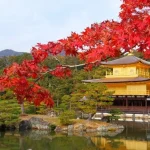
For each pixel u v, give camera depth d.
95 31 7.83
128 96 78.06
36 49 8.20
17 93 8.98
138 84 77.25
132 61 79.06
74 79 74.19
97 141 37.34
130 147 33.28
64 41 8.02
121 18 7.36
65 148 32.59
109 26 7.75
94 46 7.76
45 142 36.47
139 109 73.31
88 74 86.12
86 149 32.03
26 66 8.42
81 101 54.03
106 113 66.69
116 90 79.62
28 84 8.76
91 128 48.16
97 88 53.31
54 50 8.05
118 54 7.29
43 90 9.55
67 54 8.15
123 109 74.25
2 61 108.38
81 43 7.79
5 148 32.12
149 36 6.63
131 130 48.34
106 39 7.41
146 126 53.75
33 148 32.38
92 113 53.06
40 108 60.88
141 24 6.64
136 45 6.83
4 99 52.66
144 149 32.19
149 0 6.98
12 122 47.88
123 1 7.37
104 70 90.19
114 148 32.91
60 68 8.98
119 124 55.91
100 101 54.38
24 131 47.41
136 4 7.14
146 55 7.05
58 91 67.88
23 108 59.47
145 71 86.31
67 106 60.47
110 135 42.91
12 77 8.48
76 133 45.03
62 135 42.81
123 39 6.80
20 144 34.91
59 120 52.09
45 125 49.94
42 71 8.88
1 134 43.56
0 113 48.84
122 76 81.25
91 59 7.58
